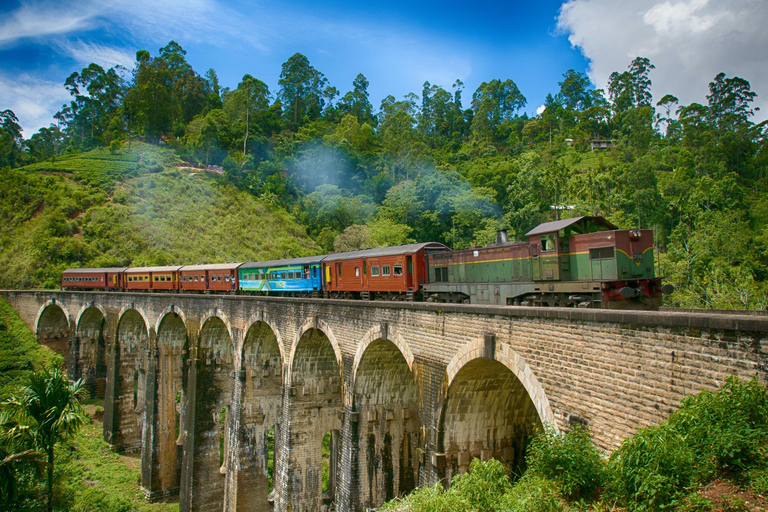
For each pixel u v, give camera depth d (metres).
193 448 34.47
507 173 84.44
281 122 123.19
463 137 137.38
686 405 9.25
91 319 50.56
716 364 9.11
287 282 36.69
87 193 79.06
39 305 55.53
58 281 64.00
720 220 55.88
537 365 13.05
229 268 42.97
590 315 11.52
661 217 66.94
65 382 24.64
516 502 9.88
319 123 126.44
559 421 12.45
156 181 85.88
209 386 35.44
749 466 8.23
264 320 29.00
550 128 124.62
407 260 25.89
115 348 44.53
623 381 10.86
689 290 41.62
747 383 8.55
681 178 79.25
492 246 21.97
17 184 78.56
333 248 82.62
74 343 50.09
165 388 40.12
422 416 17.73
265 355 31.80
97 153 100.44
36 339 55.31
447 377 16.23
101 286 56.09
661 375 10.07
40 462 23.00
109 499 35.88
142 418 44.03
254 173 97.56
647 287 16.92
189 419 35.34
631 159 93.44
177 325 40.44
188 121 122.38
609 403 11.16
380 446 22.33
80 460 41.47
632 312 10.57
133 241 72.31
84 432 45.59
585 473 10.12
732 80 101.31
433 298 25.25
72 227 72.06
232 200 87.69
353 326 21.89
